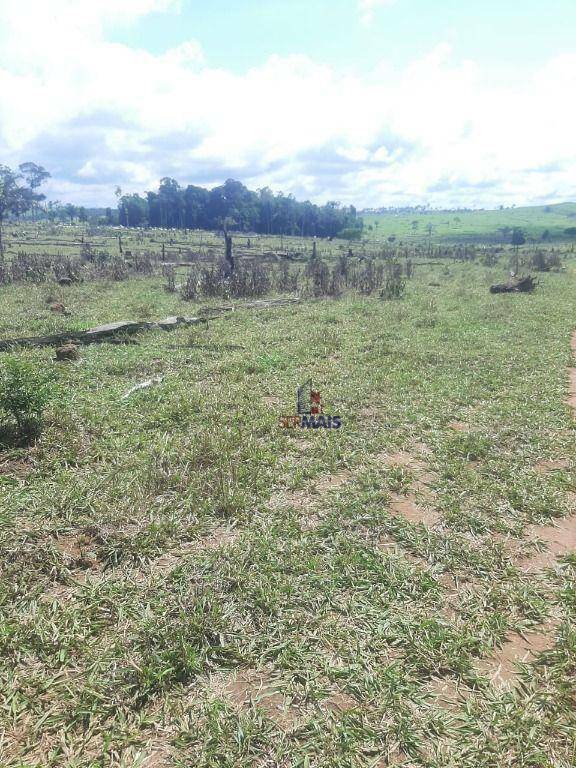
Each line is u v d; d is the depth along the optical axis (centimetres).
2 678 334
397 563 459
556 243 8969
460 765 289
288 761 287
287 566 445
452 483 602
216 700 322
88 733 301
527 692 338
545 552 488
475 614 402
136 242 6234
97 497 539
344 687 334
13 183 5572
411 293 2378
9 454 627
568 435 750
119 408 804
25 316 1570
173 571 433
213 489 558
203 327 1481
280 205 12162
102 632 374
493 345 1285
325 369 1059
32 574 429
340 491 576
